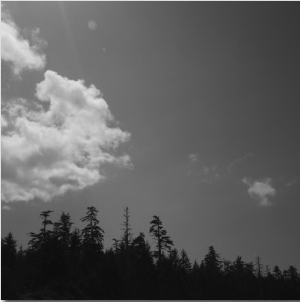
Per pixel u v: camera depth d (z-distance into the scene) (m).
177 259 56.81
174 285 48.75
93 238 51.34
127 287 43.38
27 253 46.59
